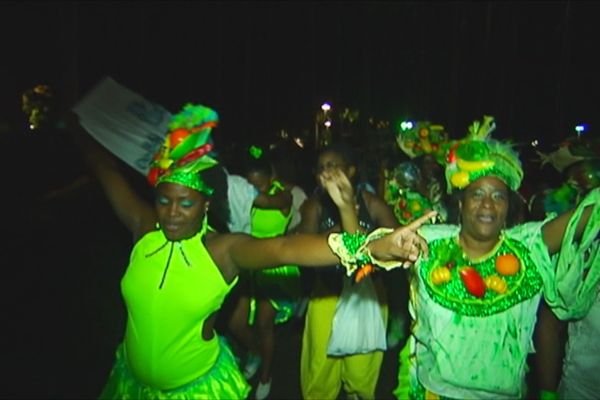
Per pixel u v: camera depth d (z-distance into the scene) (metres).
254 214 6.72
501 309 3.33
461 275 3.35
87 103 4.05
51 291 9.05
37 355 6.59
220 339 3.71
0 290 8.95
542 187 5.43
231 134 20.11
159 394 3.48
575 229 3.31
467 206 3.37
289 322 8.07
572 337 3.85
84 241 12.45
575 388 3.87
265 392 6.02
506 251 3.39
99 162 4.06
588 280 3.44
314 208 5.14
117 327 7.61
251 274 6.18
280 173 7.80
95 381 6.00
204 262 3.28
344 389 5.82
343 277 5.02
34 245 11.86
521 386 3.47
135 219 3.82
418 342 3.59
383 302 5.27
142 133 3.92
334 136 22.41
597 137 4.42
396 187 7.55
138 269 3.36
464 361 3.38
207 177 3.32
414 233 2.79
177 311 3.30
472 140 3.46
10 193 13.28
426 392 3.58
